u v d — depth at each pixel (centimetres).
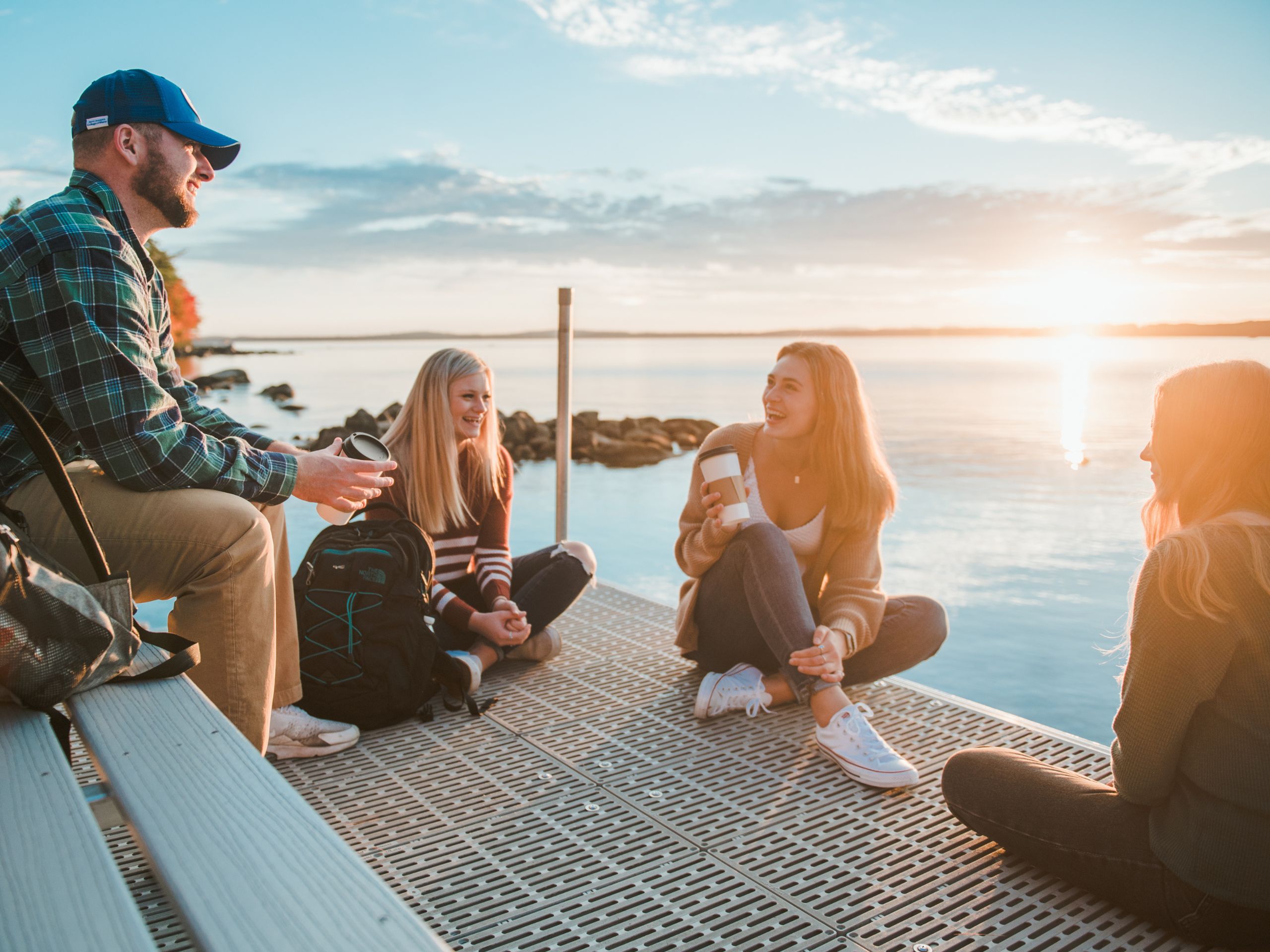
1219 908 160
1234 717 156
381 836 212
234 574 180
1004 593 533
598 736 267
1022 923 178
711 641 295
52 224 167
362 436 213
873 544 281
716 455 263
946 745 261
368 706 261
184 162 190
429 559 277
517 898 187
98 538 171
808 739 264
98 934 78
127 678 142
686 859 202
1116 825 176
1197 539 157
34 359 164
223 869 88
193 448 175
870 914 182
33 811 100
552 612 323
